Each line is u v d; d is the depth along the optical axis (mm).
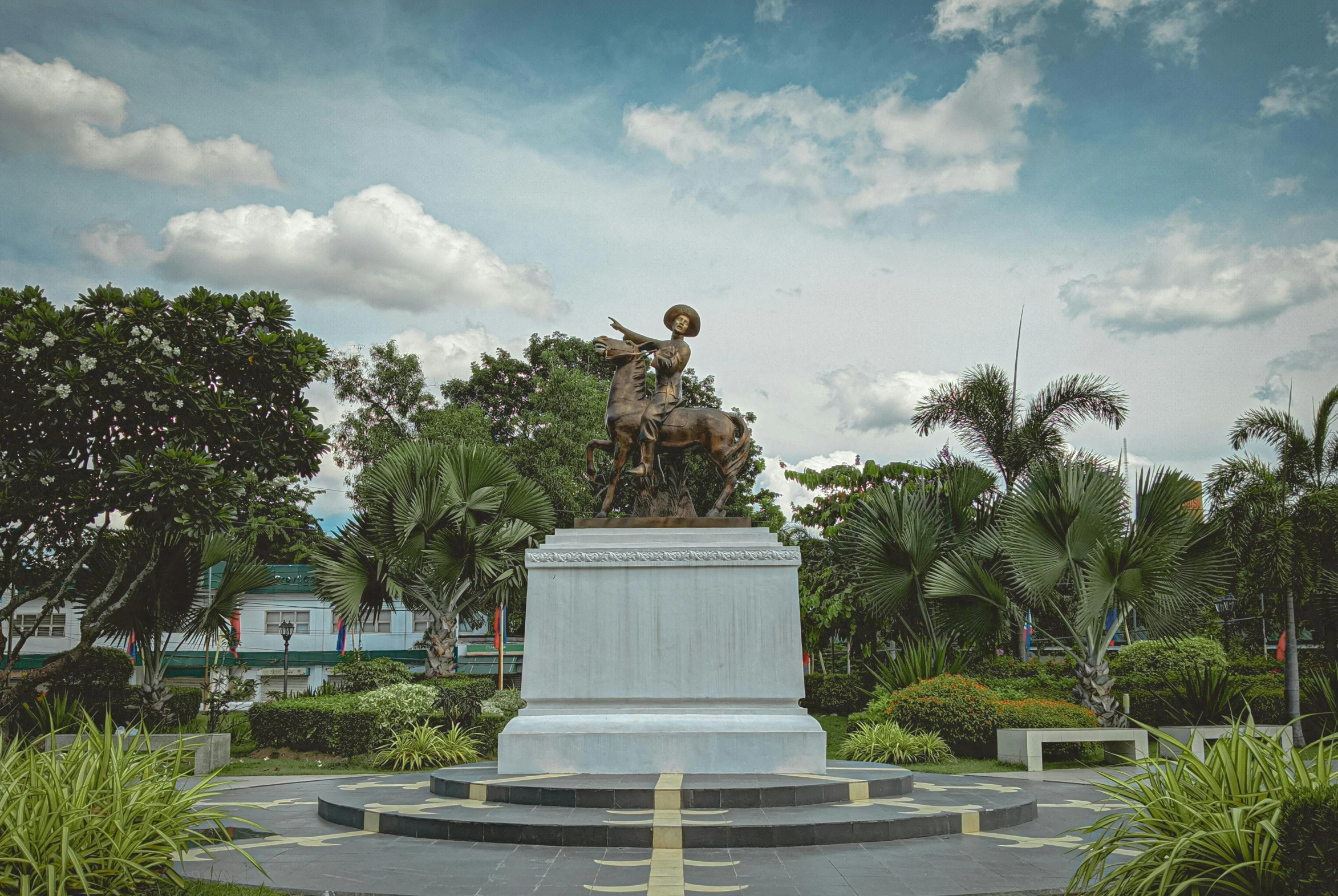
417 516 16703
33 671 14414
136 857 5305
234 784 11422
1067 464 15773
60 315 13250
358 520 18094
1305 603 16281
